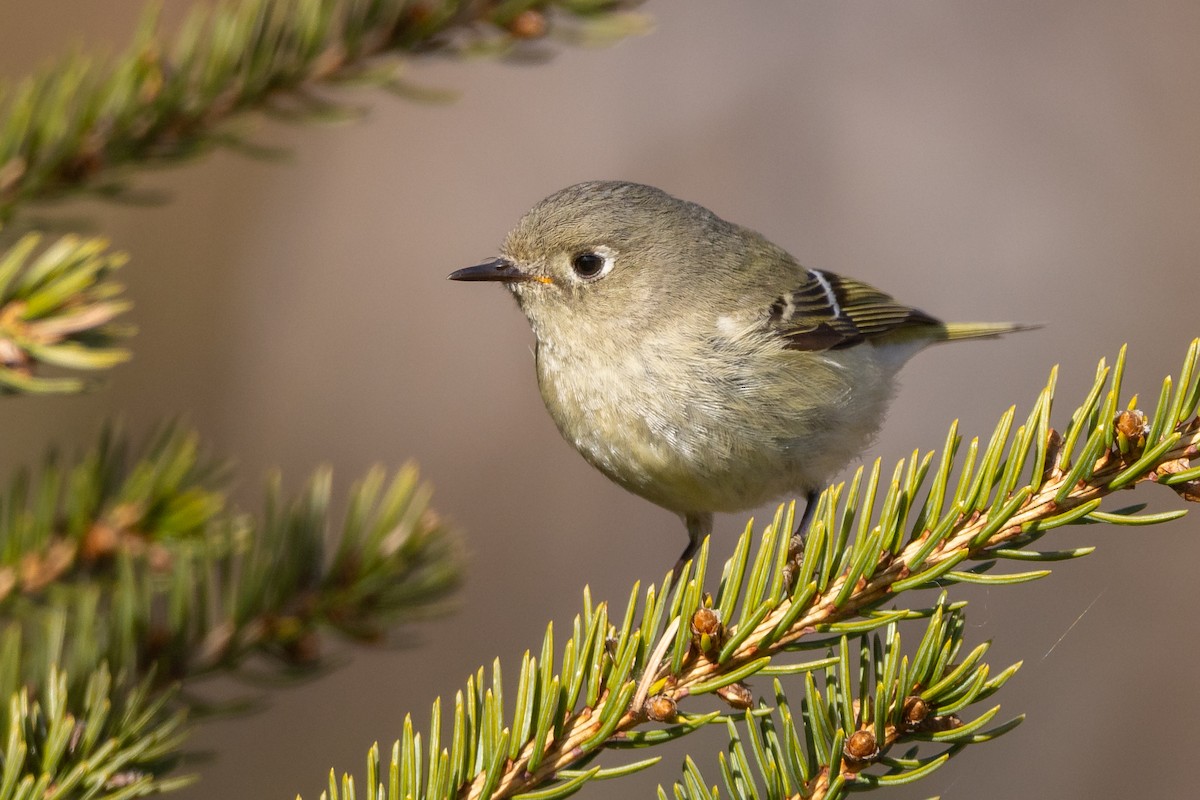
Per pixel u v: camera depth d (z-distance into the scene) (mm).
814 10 14492
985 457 3982
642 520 12648
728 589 4008
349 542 5188
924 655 3725
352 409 12805
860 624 3814
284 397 12695
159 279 12188
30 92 5059
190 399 12195
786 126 14188
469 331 13312
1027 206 14125
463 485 12859
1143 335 13578
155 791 3957
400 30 5316
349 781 3734
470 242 13484
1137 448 3875
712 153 14008
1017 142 14273
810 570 4000
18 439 10562
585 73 14242
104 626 4785
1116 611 11773
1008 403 13680
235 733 10969
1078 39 14336
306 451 12609
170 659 4930
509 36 5348
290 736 11094
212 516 5121
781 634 4027
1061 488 3889
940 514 4094
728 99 14211
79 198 5215
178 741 4164
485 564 12594
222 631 5062
